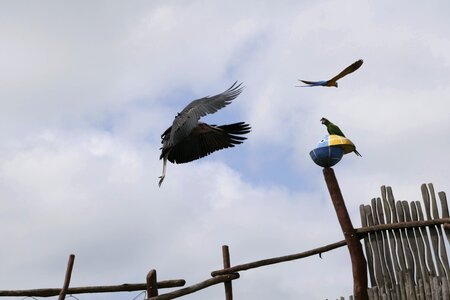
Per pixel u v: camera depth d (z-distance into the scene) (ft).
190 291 36.50
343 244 38.19
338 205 37.91
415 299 35.27
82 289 36.32
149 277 36.60
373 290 36.45
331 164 38.27
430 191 36.50
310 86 22.06
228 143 22.43
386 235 37.19
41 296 36.22
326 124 39.63
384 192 37.81
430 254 35.81
